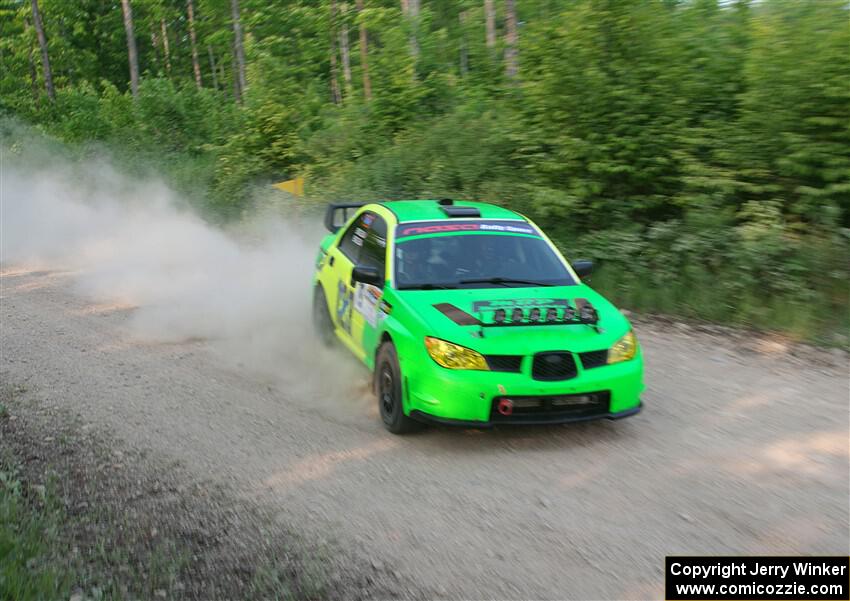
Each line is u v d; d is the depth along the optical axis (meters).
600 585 3.62
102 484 4.90
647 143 10.23
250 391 6.79
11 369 7.62
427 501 4.54
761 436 5.43
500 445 5.38
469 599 3.53
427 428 5.74
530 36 11.84
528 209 11.76
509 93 12.82
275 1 33.25
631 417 5.88
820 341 7.63
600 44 10.52
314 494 4.68
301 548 4.02
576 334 5.34
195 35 45.28
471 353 5.14
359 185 14.85
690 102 10.28
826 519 4.20
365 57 18.03
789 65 8.82
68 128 26.27
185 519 4.40
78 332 9.09
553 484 4.74
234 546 4.07
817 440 5.32
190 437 5.70
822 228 8.76
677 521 4.23
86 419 6.12
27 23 45.94
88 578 3.75
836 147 8.55
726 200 9.81
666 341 8.12
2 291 11.80
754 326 8.38
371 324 6.26
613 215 10.86
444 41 19.23
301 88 19.98
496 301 5.59
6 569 3.62
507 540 4.06
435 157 13.97
